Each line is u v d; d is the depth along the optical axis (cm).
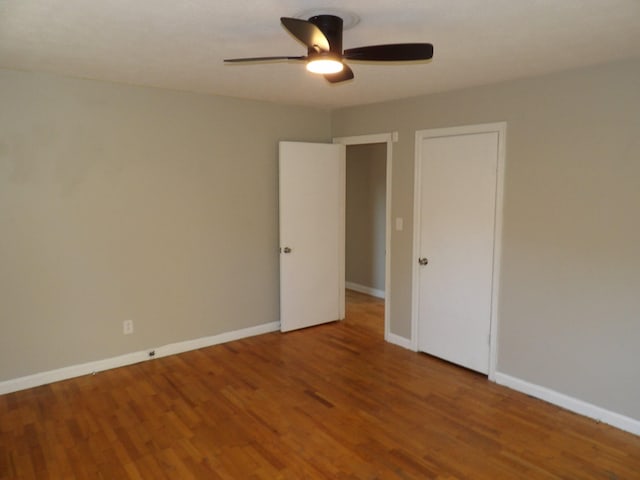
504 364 364
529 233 339
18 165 336
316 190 489
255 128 454
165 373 383
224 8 206
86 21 224
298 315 493
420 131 412
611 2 197
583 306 314
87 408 325
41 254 351
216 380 371
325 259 506
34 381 357
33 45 265
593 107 299
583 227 310
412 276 433
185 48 270
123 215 385
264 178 467
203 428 300
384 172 614
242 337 470
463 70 312
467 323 390
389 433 295
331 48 214
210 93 414
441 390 356
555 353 331
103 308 383
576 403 322
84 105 358
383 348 445
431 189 408
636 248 287
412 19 218
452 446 281
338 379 375
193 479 249
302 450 276
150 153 393
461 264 390
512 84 341
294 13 212
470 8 205
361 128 472
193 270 429
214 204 435
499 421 310
